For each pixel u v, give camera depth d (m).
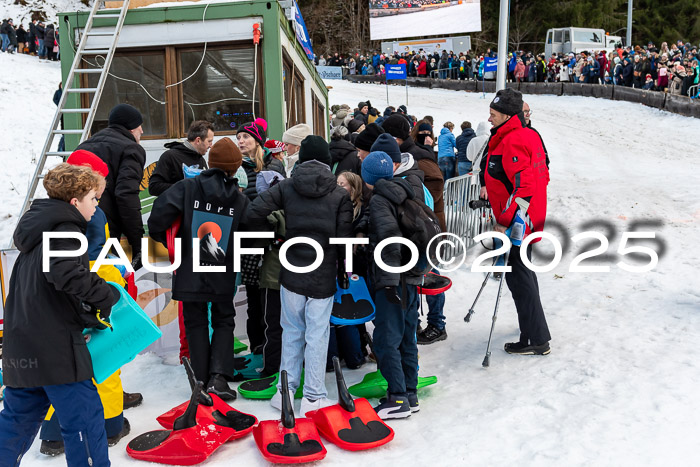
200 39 6.87
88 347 3.37
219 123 6.96
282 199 4.36
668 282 6.50
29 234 3.09
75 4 35.81
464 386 4.60
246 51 6.88
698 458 3.34
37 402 3.24
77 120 6.98
